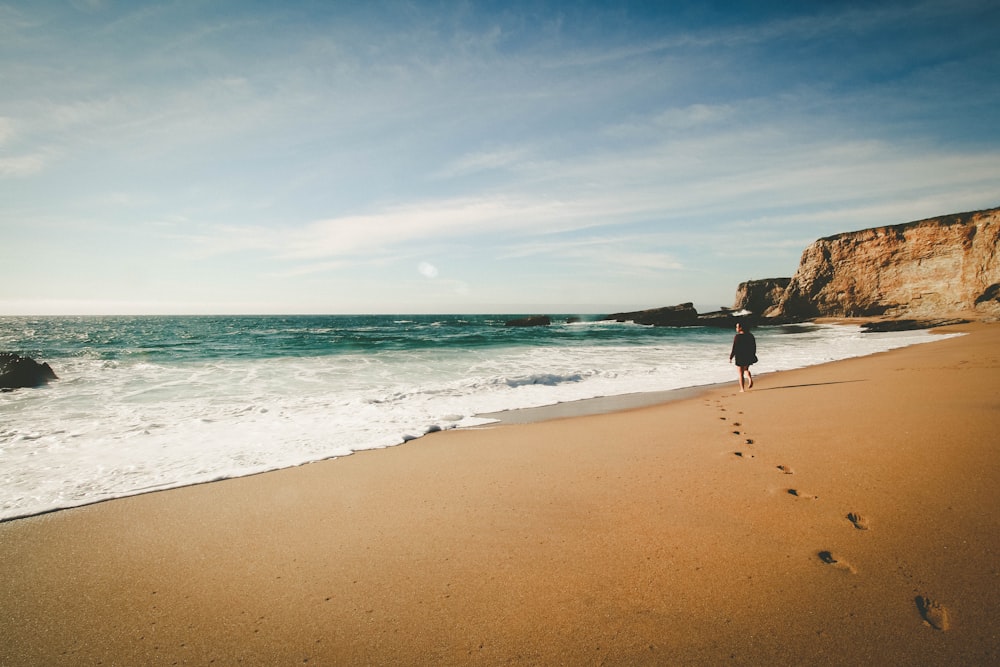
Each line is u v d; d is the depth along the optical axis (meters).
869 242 50.16
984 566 2.63
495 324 59.75
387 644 2.32
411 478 4.75
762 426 6.29
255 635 2.42
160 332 40.91
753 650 2.15
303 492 4.44
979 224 40.25
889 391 7.83
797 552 2.96
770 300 63.81
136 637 2.43
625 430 6.57
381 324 64.56
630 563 2.94
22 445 6.21
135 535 3.59
